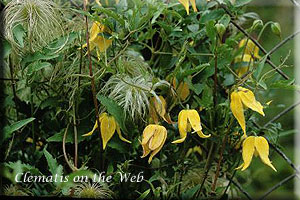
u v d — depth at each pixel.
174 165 0.85
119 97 0.79
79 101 0.83
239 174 1.04
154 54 0.88
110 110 0.77
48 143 0.87
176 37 0.88
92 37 0.80
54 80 0.84
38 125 0.88
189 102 0.86
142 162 0.85
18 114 0.87
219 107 0.82
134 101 0.78
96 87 0.83
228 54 0.83
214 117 0.83
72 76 0.83
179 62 0.78
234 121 0.83
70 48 0.82
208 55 0.85
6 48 0.79
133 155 0.85
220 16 0.85
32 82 0.83
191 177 0.88
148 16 0.79
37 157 0.85
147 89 0.78
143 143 0.75
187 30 0.87
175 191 0.85
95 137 0.85
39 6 0.80
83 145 0.86
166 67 0.87
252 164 1.20
